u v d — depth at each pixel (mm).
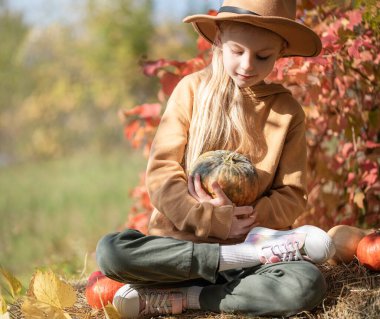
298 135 3453
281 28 3164
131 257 2947
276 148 3369
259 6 3189
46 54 20562
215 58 3432
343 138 4523
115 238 3006
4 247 7695
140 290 3078
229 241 3189
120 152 17547
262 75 3229
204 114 3377
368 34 4051
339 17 4250
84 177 13430
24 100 20188
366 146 4215
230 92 3395
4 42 20781
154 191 3254
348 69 4086
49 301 3025
